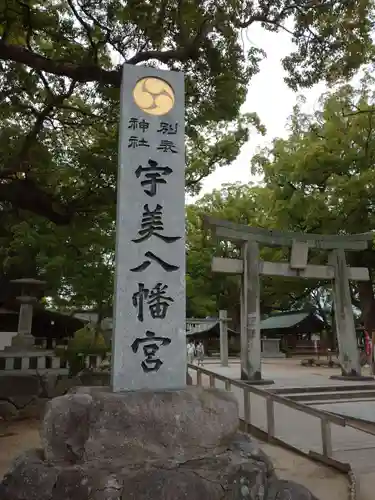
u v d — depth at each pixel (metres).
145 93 5.40
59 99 11.32
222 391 4.79
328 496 5.19
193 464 3.95
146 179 5.14
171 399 4.34
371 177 19.11
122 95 5.32
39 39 11.46
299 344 36.66
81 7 9.91
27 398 10.71
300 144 20.98
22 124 12.49
